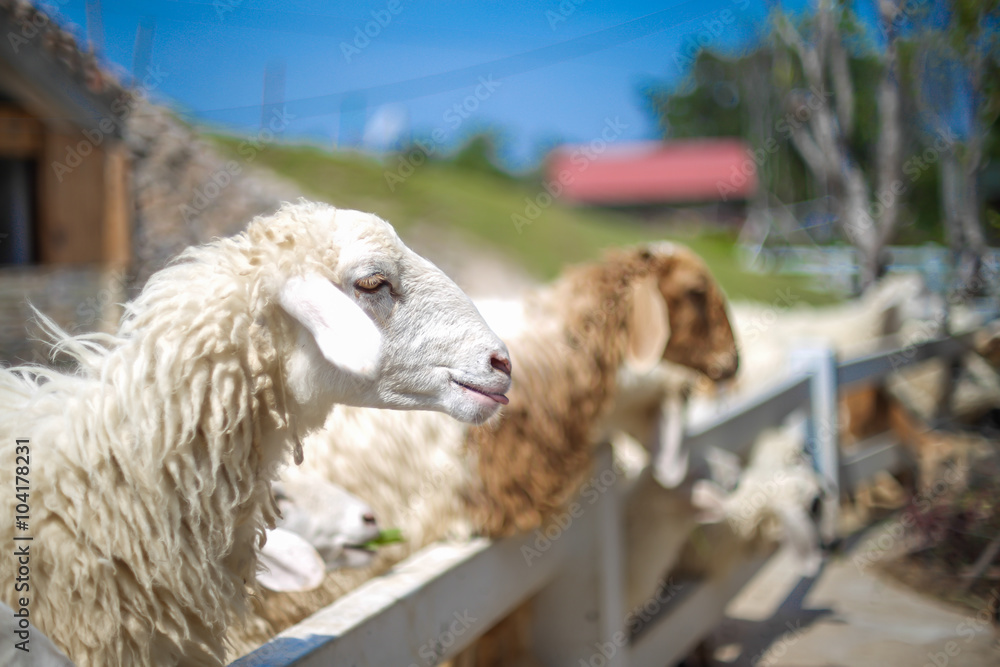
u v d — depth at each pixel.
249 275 1.82
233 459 1.76
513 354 3.05
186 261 2.04
